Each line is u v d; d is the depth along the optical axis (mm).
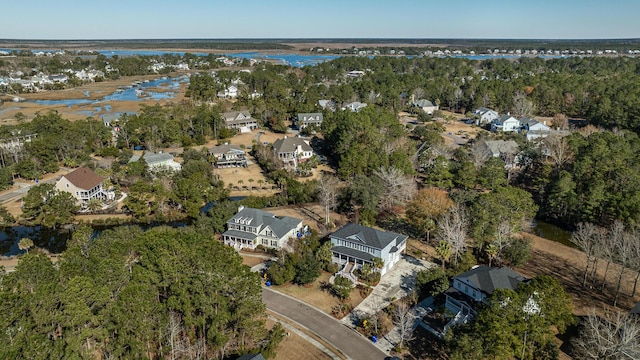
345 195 89688
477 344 42969
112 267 44875
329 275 66500
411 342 51250
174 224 86875
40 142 114938
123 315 40750
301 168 112375
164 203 91625
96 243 57281
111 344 41875
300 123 159500
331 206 90875
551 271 66938
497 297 46406
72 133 124250
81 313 38438
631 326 42688
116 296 44656
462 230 68125
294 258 65250
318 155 129500
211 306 46000
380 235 68188
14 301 36531
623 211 71562
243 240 75375
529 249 66812
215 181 102812
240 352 46812
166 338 45562
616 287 61750
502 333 43156
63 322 38250
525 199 78625
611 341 41812
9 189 103000
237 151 121250
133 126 135125
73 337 38281
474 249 71500
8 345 34469
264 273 66812
